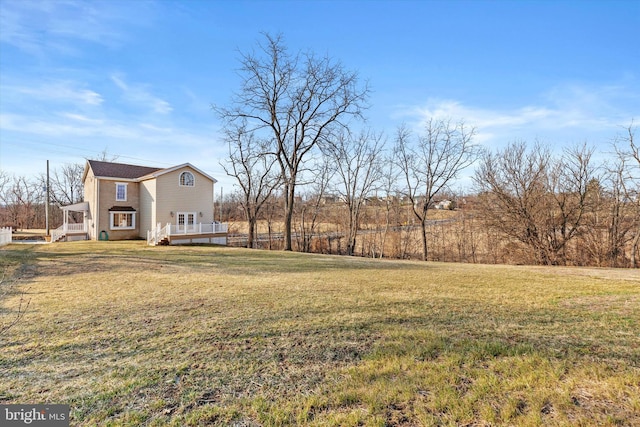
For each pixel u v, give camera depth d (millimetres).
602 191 16969
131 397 2756
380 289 7293
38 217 38438
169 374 3170
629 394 2588
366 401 2619
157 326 4629
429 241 24734
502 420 2305
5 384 2979
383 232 27219
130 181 23406
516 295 6613
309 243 28047
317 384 2928
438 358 3420
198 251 16688
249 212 25266
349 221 27469
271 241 28797
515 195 18672
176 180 22688
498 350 3572
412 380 2943
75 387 2922
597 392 2635
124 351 3746
